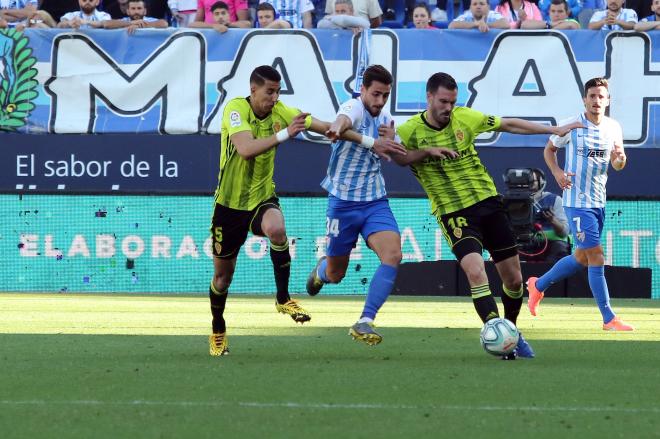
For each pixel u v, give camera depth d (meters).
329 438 13.16
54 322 29.31
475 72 42.31
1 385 17.30
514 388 17.14
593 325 29.23
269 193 21.05
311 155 42.31
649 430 13.77
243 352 22.14
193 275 42.41
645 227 41.88
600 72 42.25
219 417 14.52
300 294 42.09
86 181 42.53
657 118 42.16
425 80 42.28
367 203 21.64
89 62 42.66
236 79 42.59
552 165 28.16
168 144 42.50
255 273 42.34
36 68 42.56
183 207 42.41
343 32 42.34
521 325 29.19
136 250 42.41
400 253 21.25
